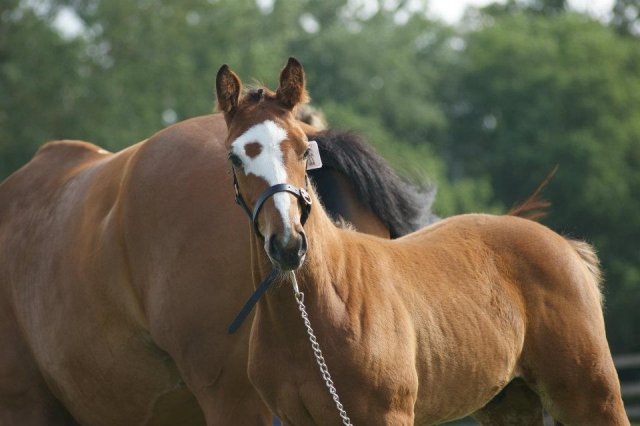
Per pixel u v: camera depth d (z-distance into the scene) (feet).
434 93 275.18
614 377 32.89
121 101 161.27
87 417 34.96
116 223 32.58
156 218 31.48
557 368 32.50
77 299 33.60
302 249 26.37
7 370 36.73
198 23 181.78
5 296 37.14
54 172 38.27
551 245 33.83
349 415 27.71
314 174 35.68
